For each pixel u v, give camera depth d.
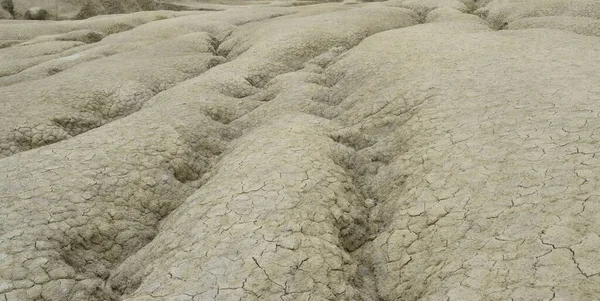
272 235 7.16
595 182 6.36
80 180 9.39
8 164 10.15
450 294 5.39
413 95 11.83
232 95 16.22
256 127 13.23
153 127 12.11
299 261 6.63
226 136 13.06
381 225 8.16
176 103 14.51
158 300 6.24
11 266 7.04
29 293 6.68
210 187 9.23
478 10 27.39
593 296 4.69
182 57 21.08
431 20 25.72
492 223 6.34
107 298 7.24
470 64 12.84
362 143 11.14
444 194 7.43
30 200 8.64
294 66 18.70
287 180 8.66
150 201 9.58
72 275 7.23
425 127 10.02
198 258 6.94
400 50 16.03
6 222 7.99
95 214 8.66
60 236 7.87
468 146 8.47
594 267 5.03
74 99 15.65
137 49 23.61
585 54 12.52
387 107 12.02
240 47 22.58
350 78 15.41
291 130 11.23
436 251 6.43
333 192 8.38
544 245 5.55
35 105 14.94
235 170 9.60
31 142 13.01
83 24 35.56
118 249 8.34
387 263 6.91
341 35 21.05
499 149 8.01
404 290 6.27
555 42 14.20
